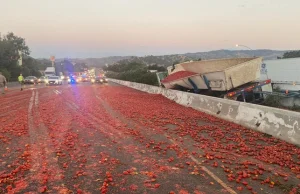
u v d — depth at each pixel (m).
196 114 13.55
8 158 6.77
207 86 20.03
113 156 6.97
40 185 5.16
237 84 18.36
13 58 79.94
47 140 8.59
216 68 22.03
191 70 24.48
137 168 6.10
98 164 6.37
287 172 5.81
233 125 10.62
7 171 5.87
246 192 4.84
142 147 7.84
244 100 18.31
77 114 14.02
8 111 15.16
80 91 31.73
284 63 23.30
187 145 8.02
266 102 18.92
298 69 22.11
